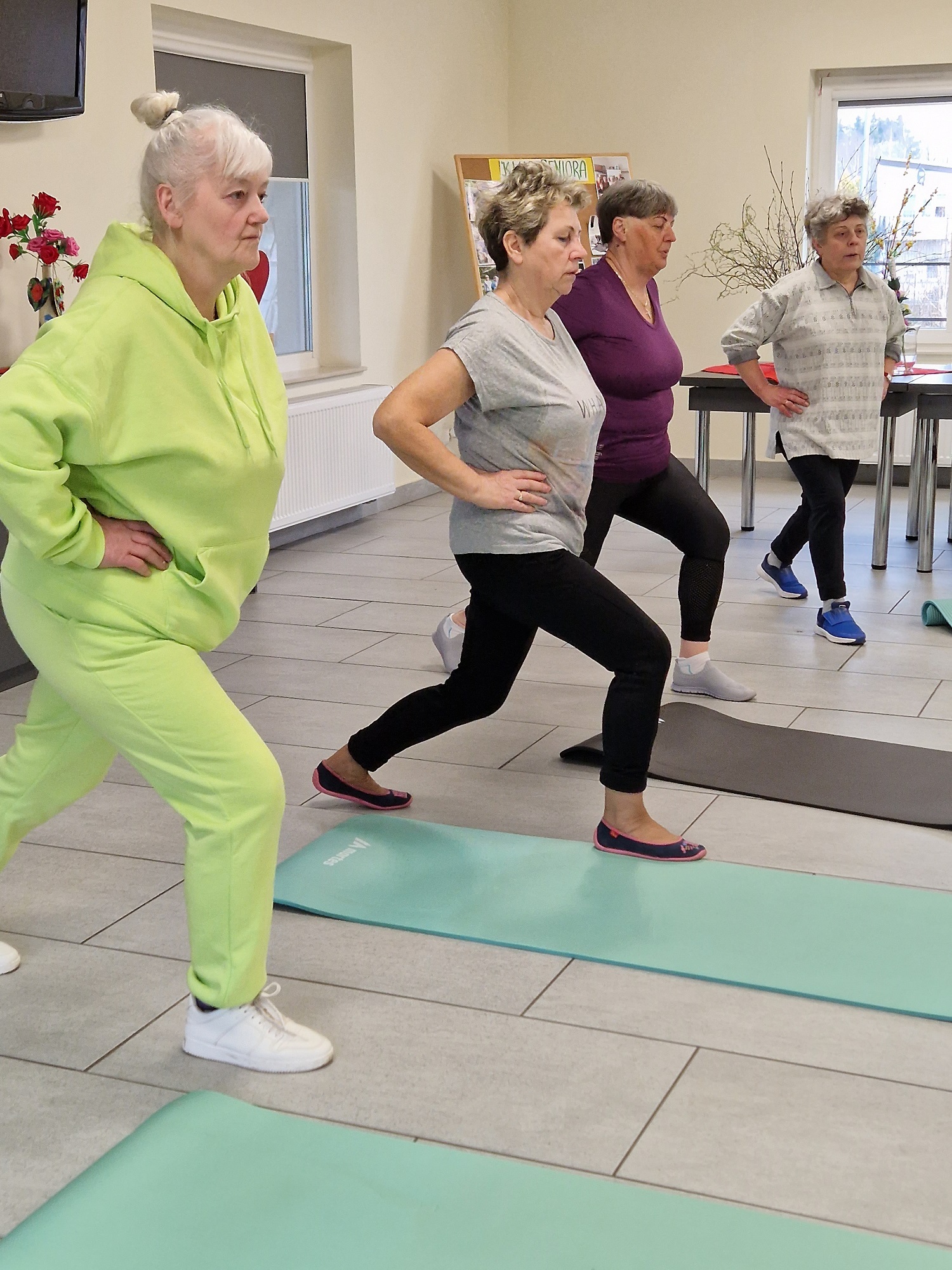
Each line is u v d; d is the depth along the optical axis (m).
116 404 1.90
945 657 4.55
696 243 8.30
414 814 3.25
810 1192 1.87
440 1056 2.22
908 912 2.69
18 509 1.85
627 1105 2.08
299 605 5.45
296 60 6.88
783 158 8.05
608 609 2.79
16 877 2.94
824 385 4.70
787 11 7.88
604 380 3.55
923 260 8.09
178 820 3.26
